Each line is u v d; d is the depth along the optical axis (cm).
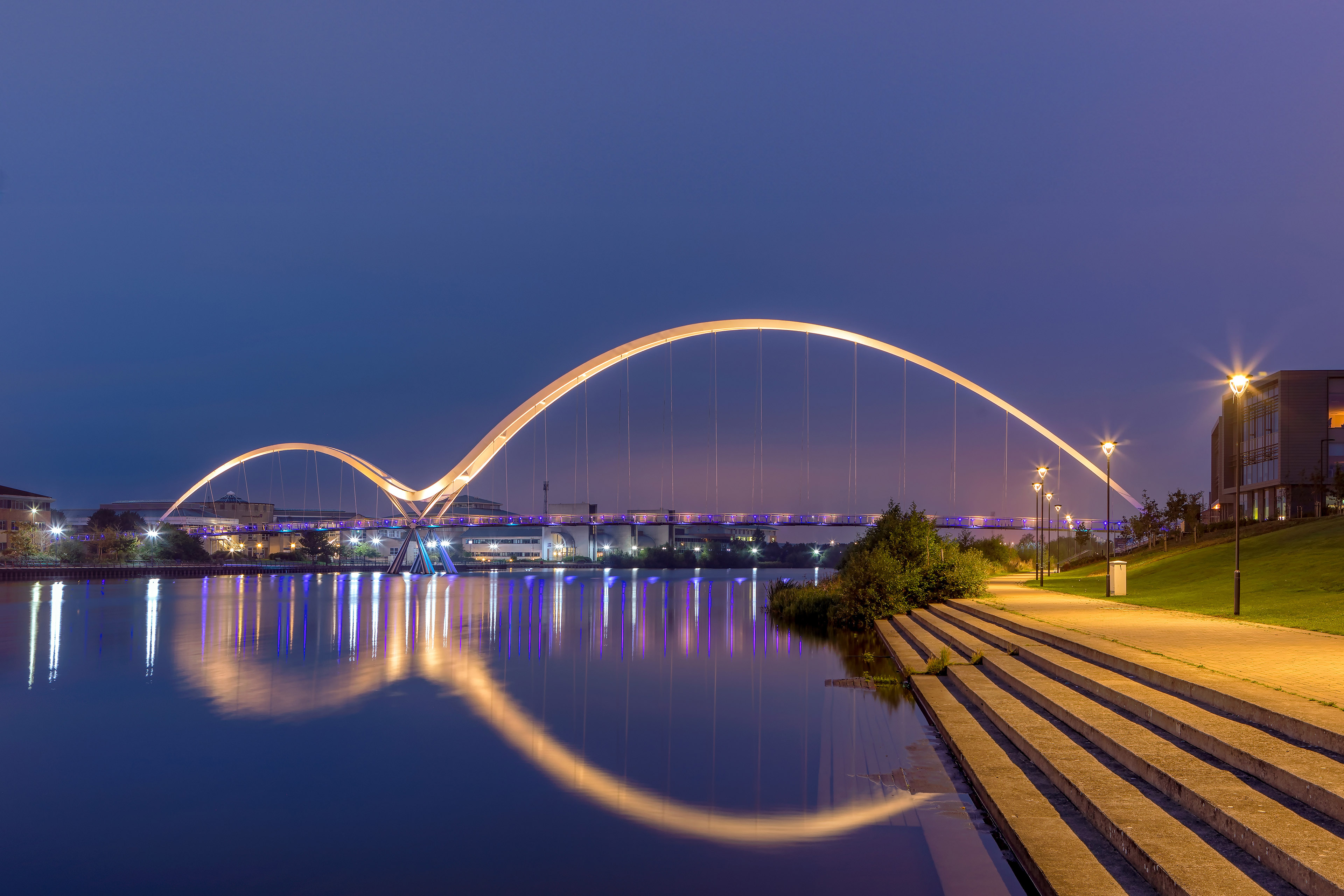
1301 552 3869
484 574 17850
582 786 1571
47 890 1127
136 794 1539
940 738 1750
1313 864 687
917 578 4594
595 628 4894
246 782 1619
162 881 1153
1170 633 2136
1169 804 959
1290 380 6638
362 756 1808
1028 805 1078
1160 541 7456
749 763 1714
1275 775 911
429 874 1163
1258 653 1691
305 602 7594
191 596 8619
